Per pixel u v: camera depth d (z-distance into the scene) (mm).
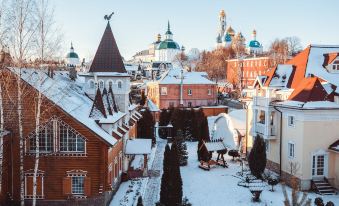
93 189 31312
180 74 97375
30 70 32125
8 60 28906
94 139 31031
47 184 31266
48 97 30141
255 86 49125
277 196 35531
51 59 29844
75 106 33688
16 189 31328
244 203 34031
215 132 60312
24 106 30703
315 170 37062
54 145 31016
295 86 44219
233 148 54062
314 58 45531
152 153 54938
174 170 30516
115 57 42906
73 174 31219
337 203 33562
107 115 35250
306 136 36688
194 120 64938
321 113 36750
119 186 38906
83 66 97125
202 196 36031
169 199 30438
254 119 44469
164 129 67812
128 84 43625
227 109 91312
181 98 95188
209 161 45875
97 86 37844
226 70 163625
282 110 40156
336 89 38875
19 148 31000
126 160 43469
